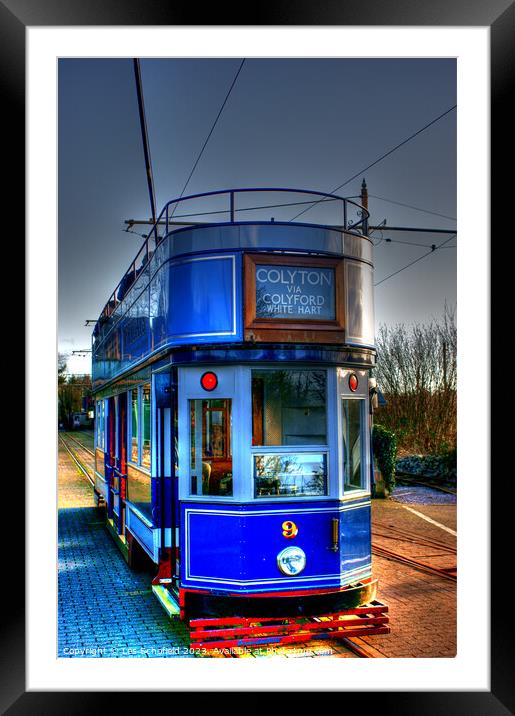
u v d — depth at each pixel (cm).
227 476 605
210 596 591
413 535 1160
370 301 661
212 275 617
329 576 597
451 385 1906
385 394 1988
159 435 710
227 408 611
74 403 5197
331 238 630
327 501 603
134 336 881
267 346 604
